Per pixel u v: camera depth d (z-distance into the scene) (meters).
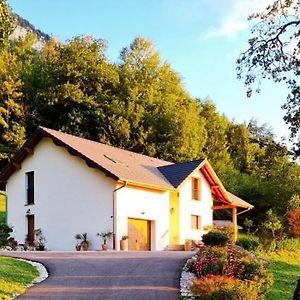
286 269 24.08
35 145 34.22
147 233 32.22
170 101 55.72
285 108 14.34
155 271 17.53
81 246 30.05
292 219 37.72
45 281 15.72
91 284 15.50
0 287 14.35
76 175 31.84
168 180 34.41
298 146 14.53
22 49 59.62
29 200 34.34
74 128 51.28
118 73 56.78
